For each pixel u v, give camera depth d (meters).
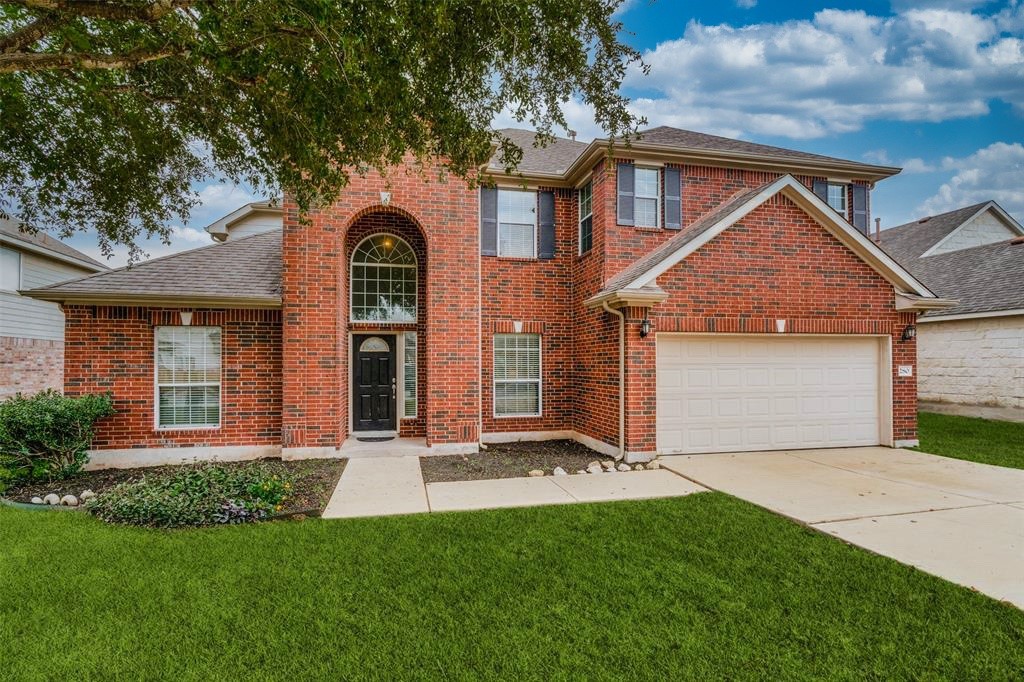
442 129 5.79
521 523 5.54
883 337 9.98
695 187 10.83
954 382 14.86
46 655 3.12
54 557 4.58
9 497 6.76
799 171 11.31
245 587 4.01
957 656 3.09
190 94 6.09
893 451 9.55
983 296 14.42
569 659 3.07
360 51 4.36
